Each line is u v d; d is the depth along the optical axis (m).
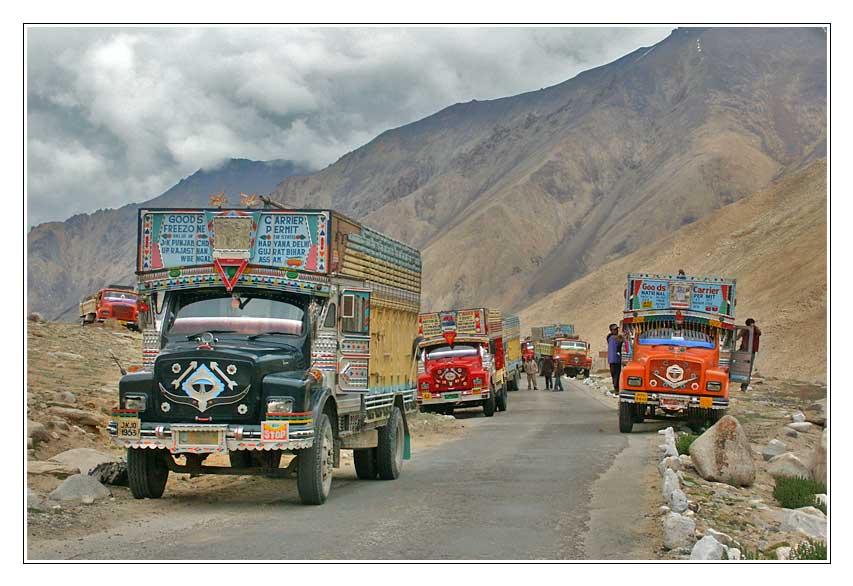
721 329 24.02
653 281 24.31
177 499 12.36
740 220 123.38
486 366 31.67
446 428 26.00
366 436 14.35
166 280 12.72
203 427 11.32
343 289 12.98
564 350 65.06
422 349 32.66
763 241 102.75
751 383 43.50
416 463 17.30
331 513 11.34
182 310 12.80
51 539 9.46
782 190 117.94
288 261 12.70
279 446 11.24
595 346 117.38
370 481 14.81
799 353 58.78
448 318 32.62
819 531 10.91
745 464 14.25
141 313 12.74
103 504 11.48
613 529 10.33
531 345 73.56
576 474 15.02
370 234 14.87
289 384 11.45
